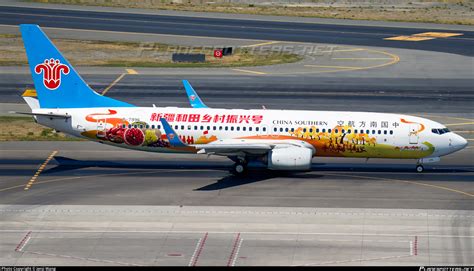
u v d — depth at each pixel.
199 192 199.12
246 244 163.75
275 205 189.00
